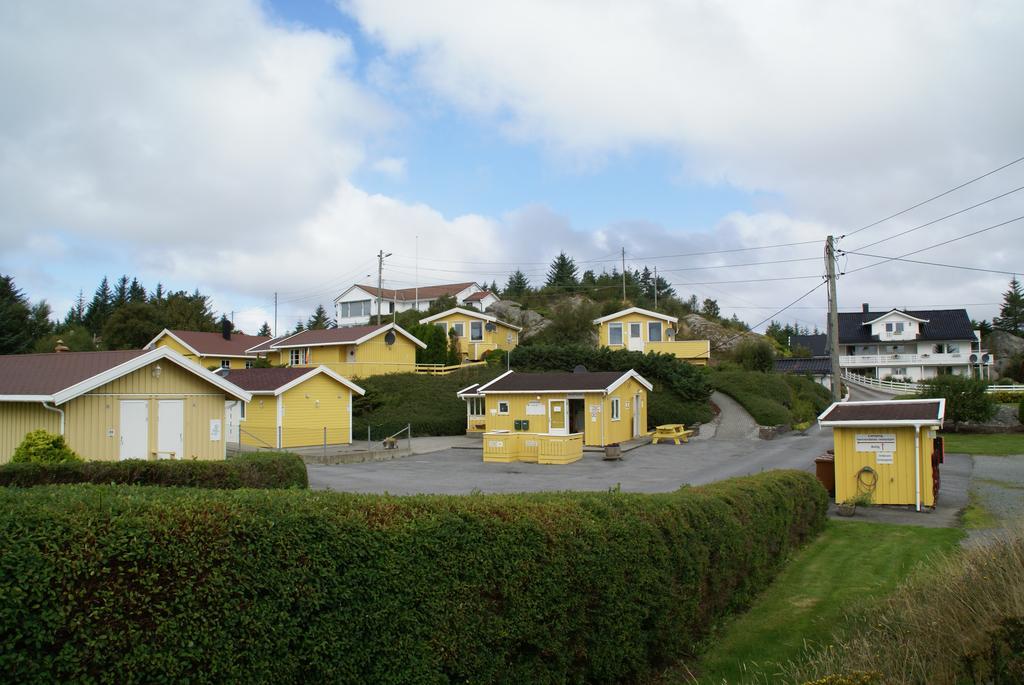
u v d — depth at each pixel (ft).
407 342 161.89
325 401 111.45
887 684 19.49
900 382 214.28
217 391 69.82
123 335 216.54
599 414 105.40
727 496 32.48
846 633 26.89
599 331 186.19
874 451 60.08
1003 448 98.99
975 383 121.08
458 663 19.10
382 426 120.47
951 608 23.16
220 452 69.82
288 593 17.12
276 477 50.93
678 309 248.52
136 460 46.01
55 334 207.62
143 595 15.65
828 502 56.44
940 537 46.03
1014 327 302.25
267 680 16.62
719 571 29.53
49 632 14.84
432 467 84.99
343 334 156.87
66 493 17.87
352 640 17.76
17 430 60.13
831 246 114.11
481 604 19.72
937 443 63.67
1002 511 56.59
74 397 58.85
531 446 91.35
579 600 21.80
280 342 166.09
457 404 133.90
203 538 16.35
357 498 20.16
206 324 233.14
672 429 110.63
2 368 68.74
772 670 25.00
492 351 172.86
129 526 15.79
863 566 38.68
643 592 24.13
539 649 20.83
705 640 28.19
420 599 18.80
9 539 14.80
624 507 25.03
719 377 147.54
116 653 15.33
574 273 342.03
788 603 32.60
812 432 122.62
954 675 19.75
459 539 19.67
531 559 20.71
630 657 23.65
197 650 15.93
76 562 15.12
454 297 258.98
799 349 263.90
